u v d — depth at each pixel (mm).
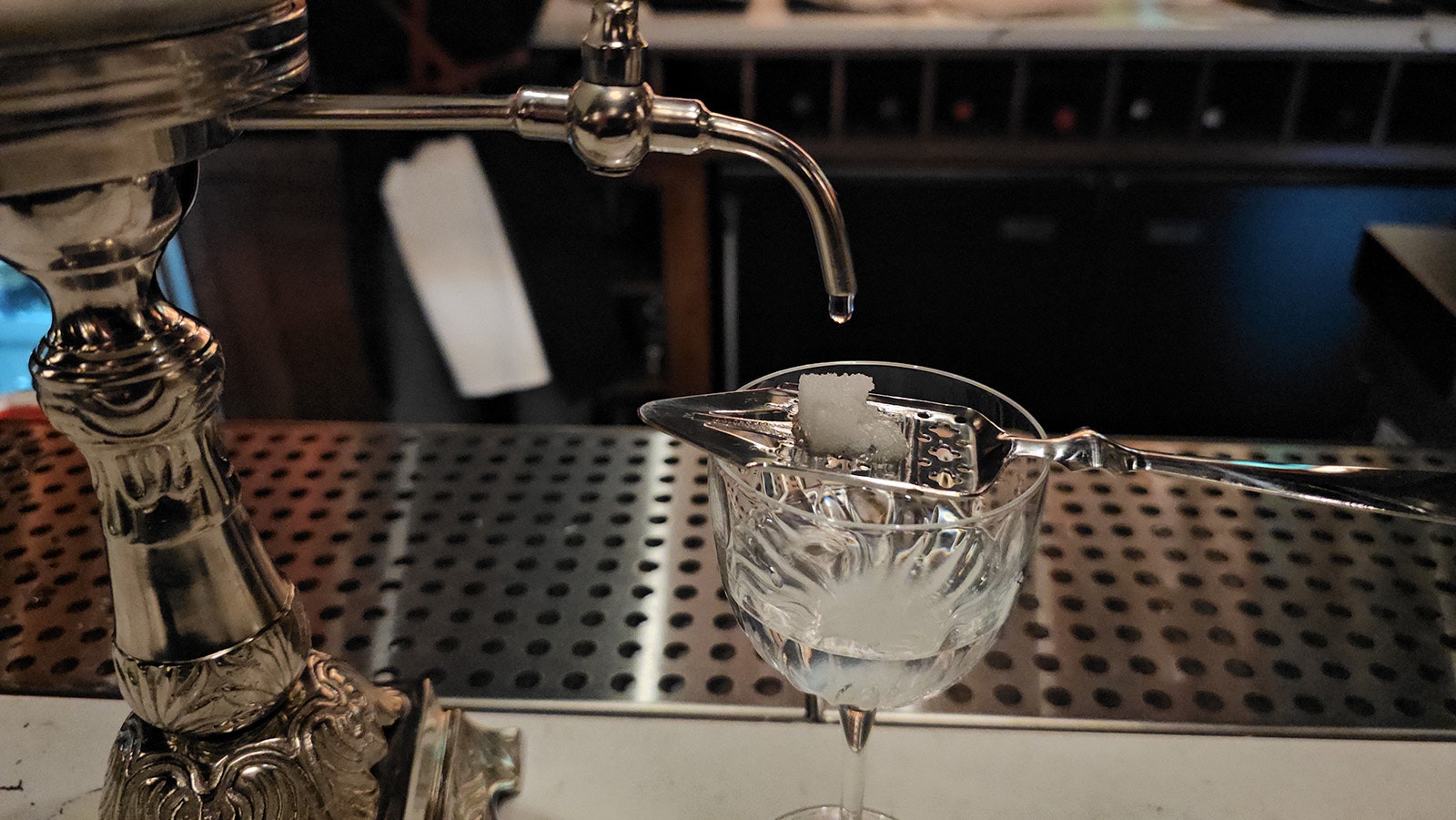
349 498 441
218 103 200
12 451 472
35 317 862
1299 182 1029
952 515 261
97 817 300
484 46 998
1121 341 1122
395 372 1063
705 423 267
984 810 305
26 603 385
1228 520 424
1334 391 1124
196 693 265
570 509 432
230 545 265
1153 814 303
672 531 418
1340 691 342
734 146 228
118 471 241
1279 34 978
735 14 1026
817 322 1117
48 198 202
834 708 339
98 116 182
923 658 246
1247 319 1097
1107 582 390
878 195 1054
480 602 381
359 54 963
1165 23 990
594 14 216
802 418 270
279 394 1064
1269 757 319
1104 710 336
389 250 997
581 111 220
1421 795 306
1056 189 1042
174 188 226
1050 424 1172
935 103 1115
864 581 244
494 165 959
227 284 993
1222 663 353
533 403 1094
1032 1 1027
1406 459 442
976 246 1075
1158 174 1038
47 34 167
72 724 335
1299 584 388
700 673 352
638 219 1137
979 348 1135
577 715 338
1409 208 1035
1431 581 390
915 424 286
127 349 231
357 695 299
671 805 308
